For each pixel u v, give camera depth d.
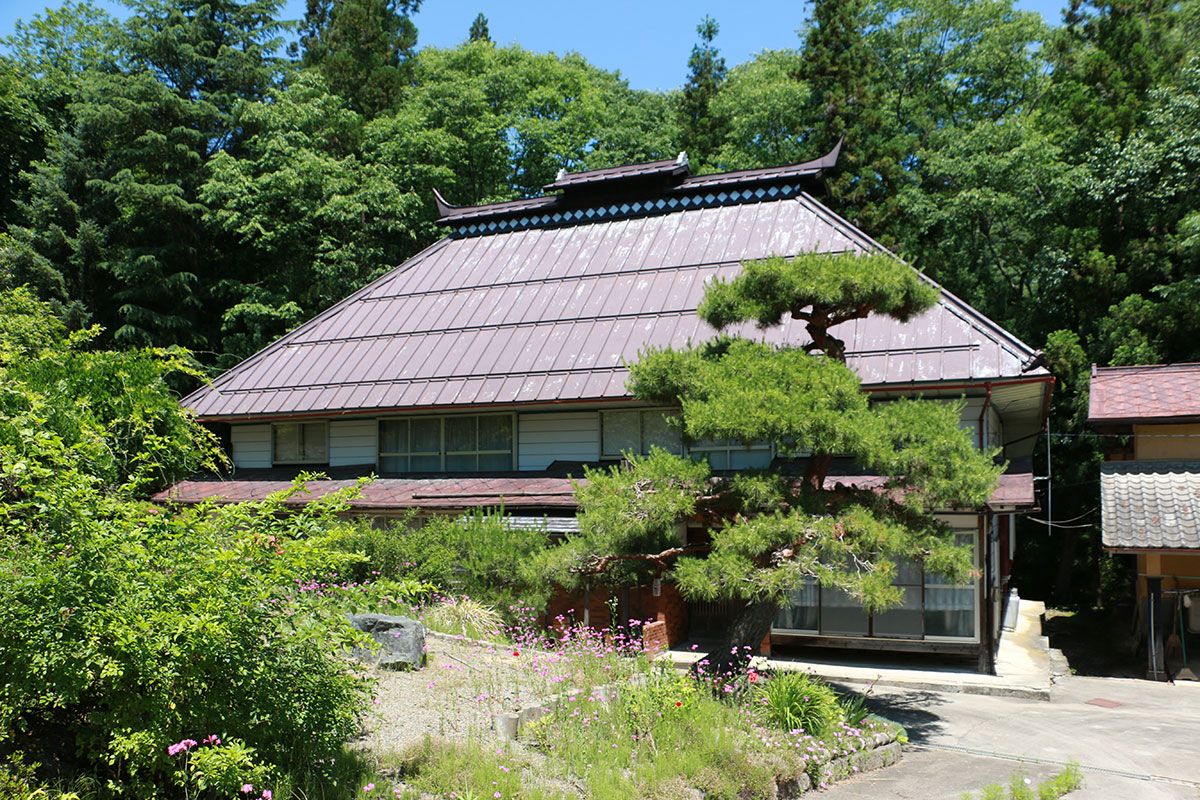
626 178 23.95
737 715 10.07
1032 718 13.12
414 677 10.55
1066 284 29.73
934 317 17.59
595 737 9.02
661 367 11.81
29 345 13.66
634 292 21.00
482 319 21.78
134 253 30.92
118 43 34.22
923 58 38.97
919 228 33.66
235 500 19.67
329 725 7.17
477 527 15.41
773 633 17.45
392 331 22.41
